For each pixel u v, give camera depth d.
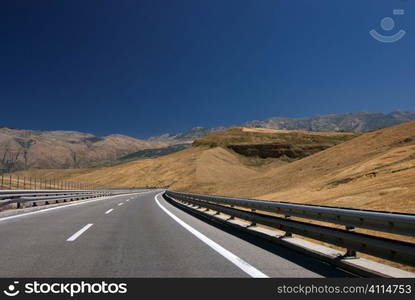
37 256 6.73
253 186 69.44
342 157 62.50
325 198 28.09
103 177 176.88
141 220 14.06
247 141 181.00
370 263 5.50
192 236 9.62
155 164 168.38
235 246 7.98
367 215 5.17
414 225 4.41
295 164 76.31
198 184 108.50
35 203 19.42
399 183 25.27
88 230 10.59
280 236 8.34
